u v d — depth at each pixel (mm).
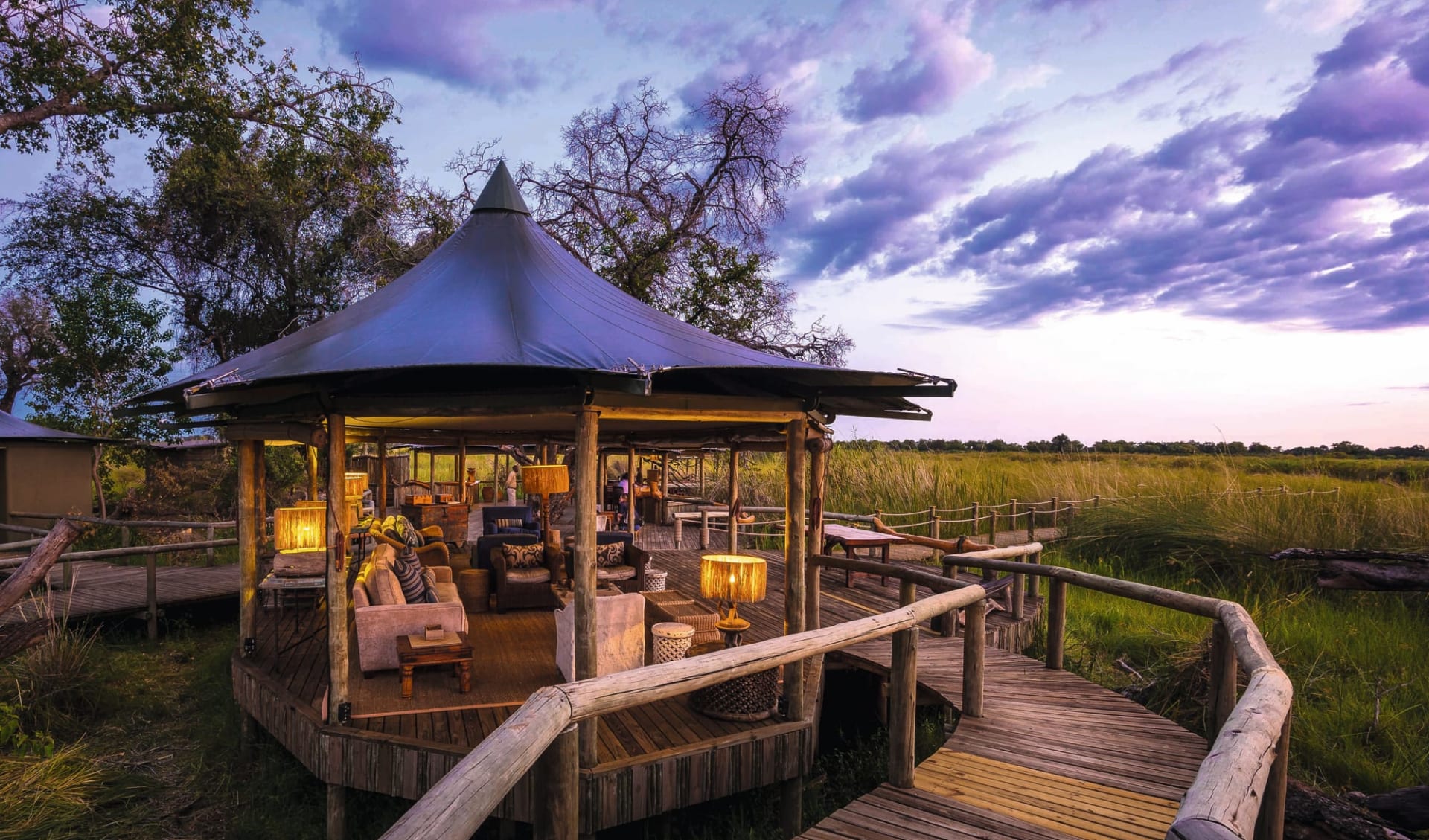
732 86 19156
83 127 15484
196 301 21594
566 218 19953
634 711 6516
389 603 7473
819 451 7926
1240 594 13383
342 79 17000
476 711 6414
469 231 8430
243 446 8062
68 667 8867
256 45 15930
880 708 8164
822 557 8000
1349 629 10562
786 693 6328
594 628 5371
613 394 5551
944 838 4230
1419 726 7715
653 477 21688
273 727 6805
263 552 13867
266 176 18016
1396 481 18938
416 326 6449
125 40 14742
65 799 6520
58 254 20141
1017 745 5672
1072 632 11375
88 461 19359
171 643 11594
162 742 8289
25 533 17031
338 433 6086
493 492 26562
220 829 6566
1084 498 21391
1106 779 5055
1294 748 7492
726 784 5781
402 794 5590
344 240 21141
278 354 6469
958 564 9102
